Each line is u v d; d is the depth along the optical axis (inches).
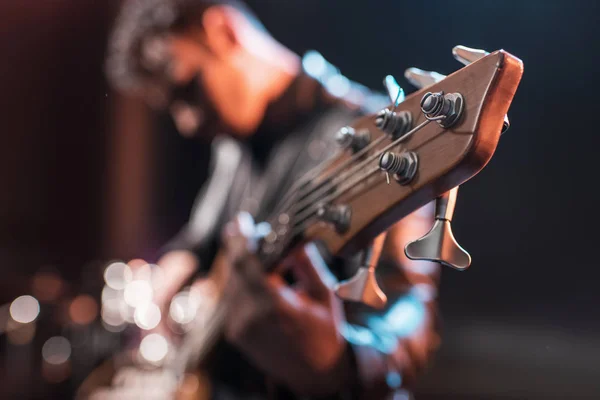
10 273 140.3
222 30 44.5
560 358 70.8
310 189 31.8
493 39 67.4
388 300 34.7
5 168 141.3
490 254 74.7
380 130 29.6
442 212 27.0
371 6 80.3
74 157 139.6
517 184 70.9
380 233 29.1
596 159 65.2
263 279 33.5
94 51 136.7
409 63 76.7
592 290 68.8
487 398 76.7
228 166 55.4
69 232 142.3
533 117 67.1
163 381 51.5
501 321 76.0
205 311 45.0
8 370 92.0
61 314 92.6
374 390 33.2
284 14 88.4
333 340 33.3
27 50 138.6
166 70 44.7
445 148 26.6
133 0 50.6
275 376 34.1
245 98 43.9
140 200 134.0
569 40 63.6
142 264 93.5
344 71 83.0
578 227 68.4
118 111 134.7
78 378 87.3
